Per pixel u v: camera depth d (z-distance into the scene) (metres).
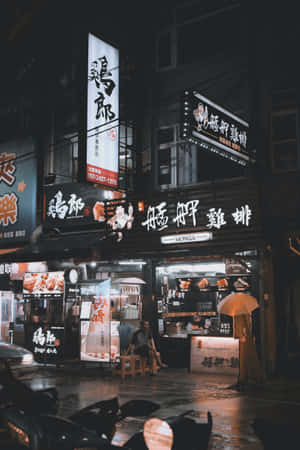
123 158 18.72
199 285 17.53
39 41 21.52
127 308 17.45
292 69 15.95
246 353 13.23
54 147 20.81
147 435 4.07
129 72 18.61
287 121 15.90
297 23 15.98
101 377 14.88
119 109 16.95
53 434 4.93
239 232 14.33
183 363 16.67
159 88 18.30
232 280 16.80
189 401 11.25
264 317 13.99
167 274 18.31
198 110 12.77
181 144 17.66
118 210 16.62
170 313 18.23
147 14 18.67
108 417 5.64
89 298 16.50
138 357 15.08
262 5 16.50
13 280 19.38
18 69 22.31
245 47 16.67
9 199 21.31
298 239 14.19
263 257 14.19
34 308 17.72
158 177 18.06
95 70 16.22
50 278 17.16
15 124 22.19
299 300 14.88
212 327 17.27
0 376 7.29
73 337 17.06
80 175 15.69
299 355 14.45
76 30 20.55
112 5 19.27
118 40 18.86
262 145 16.00
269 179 15.72
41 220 20.58
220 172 16.89
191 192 16.69
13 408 5.38
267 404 10.95
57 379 14.53
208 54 17.42
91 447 4.83
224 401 11.28
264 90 16.22
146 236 15.87
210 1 17.53
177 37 18.05
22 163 21.12
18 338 19.72
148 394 12.10
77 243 18.33
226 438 8.17
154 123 18.28
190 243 15.01
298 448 5.59
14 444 5.31
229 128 14.06
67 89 20.75
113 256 16.38
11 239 21.05
